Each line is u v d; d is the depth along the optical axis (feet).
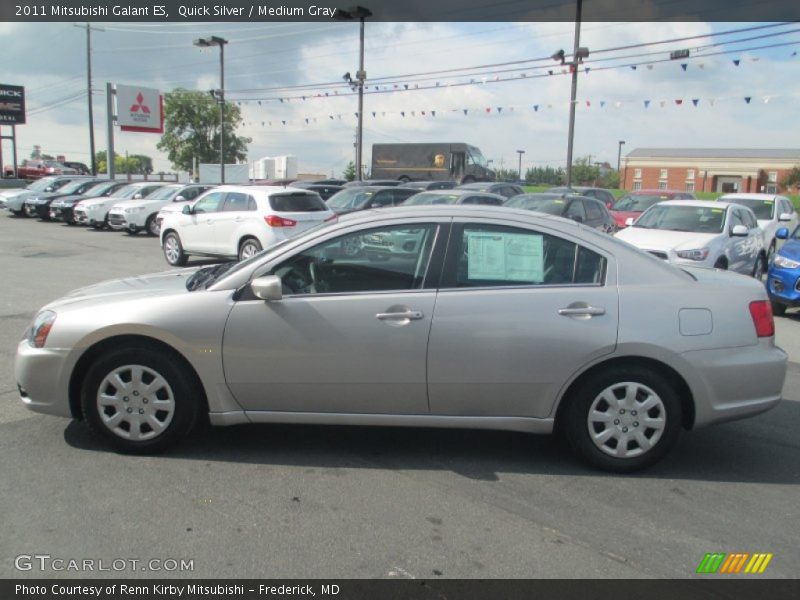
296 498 12.24
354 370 13.42
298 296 13.57
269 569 10.02
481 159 139.95
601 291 13.44
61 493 12.17
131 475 13.00
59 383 13.79
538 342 13.23
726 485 13.33
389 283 13.61
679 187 224.53
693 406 13.65
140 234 69.46
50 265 44.42
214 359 13.48
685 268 15.48
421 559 10.37
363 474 13.35
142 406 13.75
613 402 13.51
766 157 212.84
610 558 10.54
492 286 13.51
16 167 150.10
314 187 81.51
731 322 13.53
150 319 13.39
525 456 14.48
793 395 19.62
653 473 13.80
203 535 10.87
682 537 11.25
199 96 205.26
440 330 13.26
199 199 46.70
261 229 42.52
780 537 11.34
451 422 13.76
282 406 13.82
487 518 11.70
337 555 10.42
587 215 48.44
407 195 62.44
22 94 147.23
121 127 129.39
